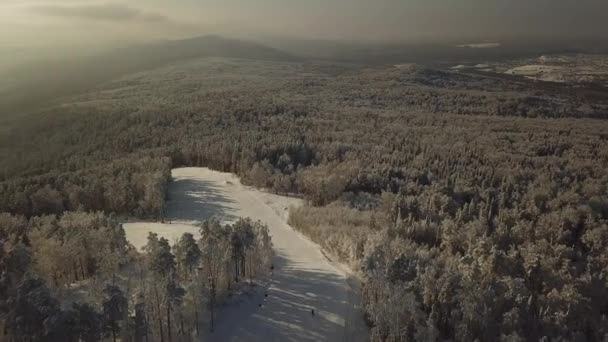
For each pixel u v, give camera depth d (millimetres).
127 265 87500
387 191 131750
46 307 56500
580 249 107188
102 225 97812
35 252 84125
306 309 79062
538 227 110500
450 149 179750
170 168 162625
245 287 84438
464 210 118125
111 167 152500
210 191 145000
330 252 102500
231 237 82875
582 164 159750
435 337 65875
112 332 63312
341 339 71688
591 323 71750
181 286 74000
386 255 82562
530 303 72000
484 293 70188
